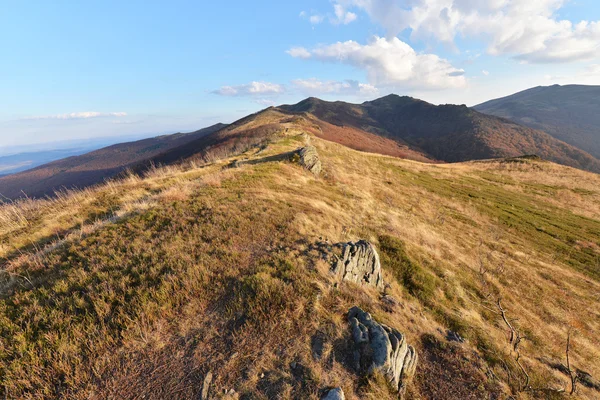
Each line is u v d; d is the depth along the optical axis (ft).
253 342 19.53
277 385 16.97
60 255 28.71
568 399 24.08
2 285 24.86
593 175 156.76
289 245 32.45
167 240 30.94
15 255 33.12
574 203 112.37
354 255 33.14
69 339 18.54
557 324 40.19
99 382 16.31
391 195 87.40
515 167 173.99
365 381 18.90
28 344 17.90
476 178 142.72
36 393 15.43
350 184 81.51
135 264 26.27
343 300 26.13
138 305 21.04
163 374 16.96
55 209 48.55
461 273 46.47
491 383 23.08
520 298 44.55
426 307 34.12
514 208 97.40
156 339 19.04
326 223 43.65
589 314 44.70
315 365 18.60
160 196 45.62
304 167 79.66
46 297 22.30
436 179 129.59
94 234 33.06
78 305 20.97
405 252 45.47
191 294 23.25
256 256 29.63
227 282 24.85
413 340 26.17
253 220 37.68
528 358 29.35
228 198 44.86
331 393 16.70
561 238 75.66
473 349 27.17
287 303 22.71
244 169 66.28
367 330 22.00
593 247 70.90
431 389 22.02
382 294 33.35
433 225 70.44
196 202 42.16
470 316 34.81
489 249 62.90
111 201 49.65
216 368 17.48
